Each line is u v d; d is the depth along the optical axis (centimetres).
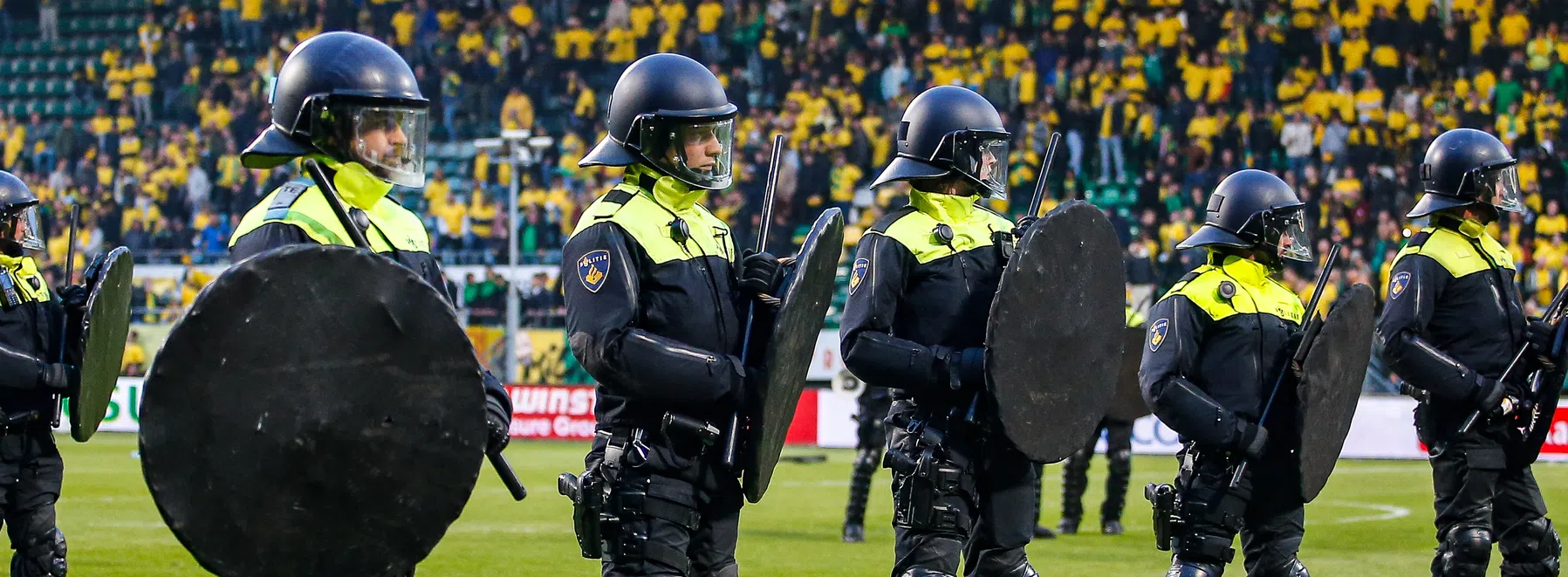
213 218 2695
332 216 473
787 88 2820
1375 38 2573
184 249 2689
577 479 552
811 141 2608
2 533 1153
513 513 1311
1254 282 720
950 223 652
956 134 645
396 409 427
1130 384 1169
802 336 550
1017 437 614
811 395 2036
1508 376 802
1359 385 736
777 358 530
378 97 474
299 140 478
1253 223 712
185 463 406
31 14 3291
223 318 406
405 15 2988
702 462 546
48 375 734
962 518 631
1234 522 698
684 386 527
